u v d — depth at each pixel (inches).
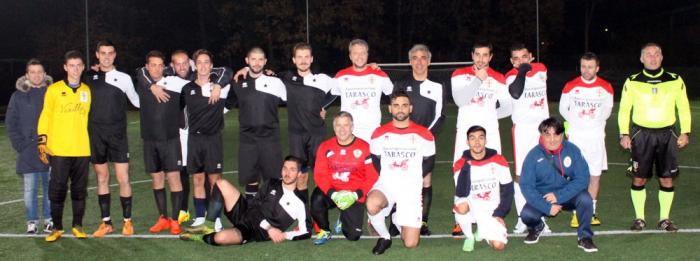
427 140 260.1
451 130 685.9
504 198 253.8
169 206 345.7
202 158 292.4
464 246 252.2
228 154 531.2
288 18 1396.4
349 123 257.0
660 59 274.8
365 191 261.4
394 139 258.8
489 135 286.8
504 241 250.7
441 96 284.4
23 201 359.9
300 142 293.7
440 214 319.0
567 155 255.1
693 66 1371.8
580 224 249.8
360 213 263.4
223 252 255.0
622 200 339.6
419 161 259.8
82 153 273.9
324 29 1405.0
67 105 270.7
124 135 283.1
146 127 286.2
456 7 1429.6
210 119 289.4
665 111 272.7
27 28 1417.3
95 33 1348.4
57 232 275.6
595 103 287.9
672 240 260.8
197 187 296.2
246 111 292.4
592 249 246.4
